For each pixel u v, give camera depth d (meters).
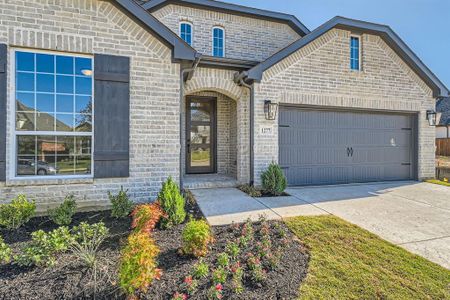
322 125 8.58
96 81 5.42
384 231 4.54
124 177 5.66
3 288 2.68
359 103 8.71
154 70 5.86
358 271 3.20
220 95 9.70
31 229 4.34
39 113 5.26
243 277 2.96
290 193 7.26
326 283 2.94
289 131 8.16
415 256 3.62
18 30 4.95
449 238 4.27
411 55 9.17
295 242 3.97
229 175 9.31
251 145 7.61
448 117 25.50
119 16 5.59
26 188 5.04
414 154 9.70
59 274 2.94
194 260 3.31
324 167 8.61
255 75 7.34
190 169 9.59
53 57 5.33
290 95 7.91
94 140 5.43
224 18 10.23
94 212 5.29
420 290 2.87
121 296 2.59
